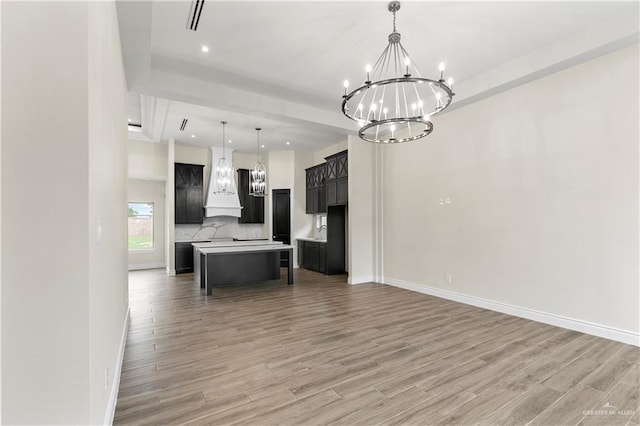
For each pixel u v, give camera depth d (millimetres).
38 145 1238
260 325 3805
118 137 2742
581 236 3512
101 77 1651
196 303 4824
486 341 3266
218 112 5555
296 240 8648
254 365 2754
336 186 7133
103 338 1707
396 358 2881
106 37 1869
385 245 6316
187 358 2898
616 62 3258
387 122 3027
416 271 5637
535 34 3340
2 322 1202
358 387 2387
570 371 2605
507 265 4227
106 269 1864
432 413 2061
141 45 3027
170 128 6516
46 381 1243
